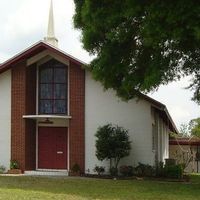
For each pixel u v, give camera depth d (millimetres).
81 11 23328
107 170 28688
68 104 29797
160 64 21891
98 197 18578
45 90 30484
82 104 29406
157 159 31922
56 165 30359
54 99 30297
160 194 20062
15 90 29828
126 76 23094
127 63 23234
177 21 19047
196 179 30438
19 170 29031
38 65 30625
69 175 28391
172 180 27406
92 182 24250
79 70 29531
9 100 29891
